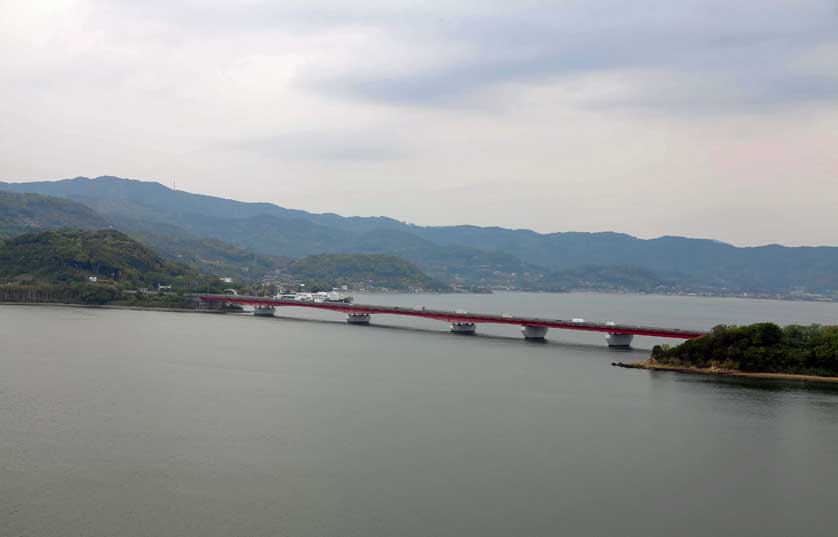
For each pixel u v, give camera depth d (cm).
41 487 11575
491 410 17312
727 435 15362
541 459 13525
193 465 12712
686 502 11631
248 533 10125
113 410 16250
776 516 11175
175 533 10088
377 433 14975
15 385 18450
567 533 10369
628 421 16462
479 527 10469
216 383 19738
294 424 15488
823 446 14638
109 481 11900
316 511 10875
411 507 11100
